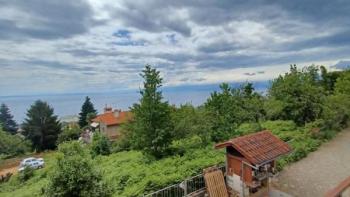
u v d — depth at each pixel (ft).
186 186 42.50
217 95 74.84
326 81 128.47
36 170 103.50
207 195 42.63
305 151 64.90
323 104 82.12
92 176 35.40
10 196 71.10
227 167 43.80
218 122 73.31
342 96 92.68
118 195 44.19
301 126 83.10
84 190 33.78
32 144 222.28
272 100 95.30
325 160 61.26
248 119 91.15
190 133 74.84
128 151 99.09
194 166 51.88
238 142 41.34
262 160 39.04
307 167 57.62
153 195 41.06
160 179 46.42
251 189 41.98
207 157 59.11
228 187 43.55
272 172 42.98
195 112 79.15
